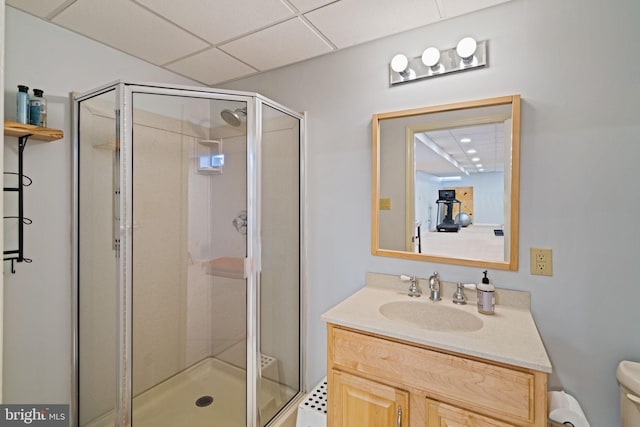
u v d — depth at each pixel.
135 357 1.69
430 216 1.65
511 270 1.47
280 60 1.99
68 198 1.66
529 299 1.43
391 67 1.68
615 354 1.29
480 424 1.06
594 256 1.32
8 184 1.44
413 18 1.56
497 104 1.48
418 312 1.56
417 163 1.68
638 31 1.24
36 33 1.54
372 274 1.81
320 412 1.58
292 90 2.08
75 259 1.67
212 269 1.88
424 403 1.16
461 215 1.57
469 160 1.55
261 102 1.80
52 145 1.60
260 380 1.83
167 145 1.74
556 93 1.37
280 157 1.93
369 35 1.72
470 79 1.54
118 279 1.59
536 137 1.41
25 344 1.52
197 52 1.89
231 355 1.85
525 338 1.15
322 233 1.99
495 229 1.50
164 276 1.85
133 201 1.63
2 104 0.63
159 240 1.81
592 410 1.33
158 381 1.82
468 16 1.54
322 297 2.00
